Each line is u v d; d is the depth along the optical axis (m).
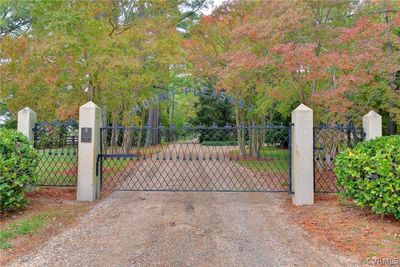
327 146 7.15
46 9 7.27
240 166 11.10
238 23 10.09
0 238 3.54
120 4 9.40
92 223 4.27
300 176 5.28
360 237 3.62
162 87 12.27
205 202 5.56
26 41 7.45
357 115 7.55
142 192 6.43
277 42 7.05
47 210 4.80
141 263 3.05
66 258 3.15
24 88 7.39
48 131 6.71
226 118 23.41
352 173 4.34
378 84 7.86
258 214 4.76
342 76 6.70
